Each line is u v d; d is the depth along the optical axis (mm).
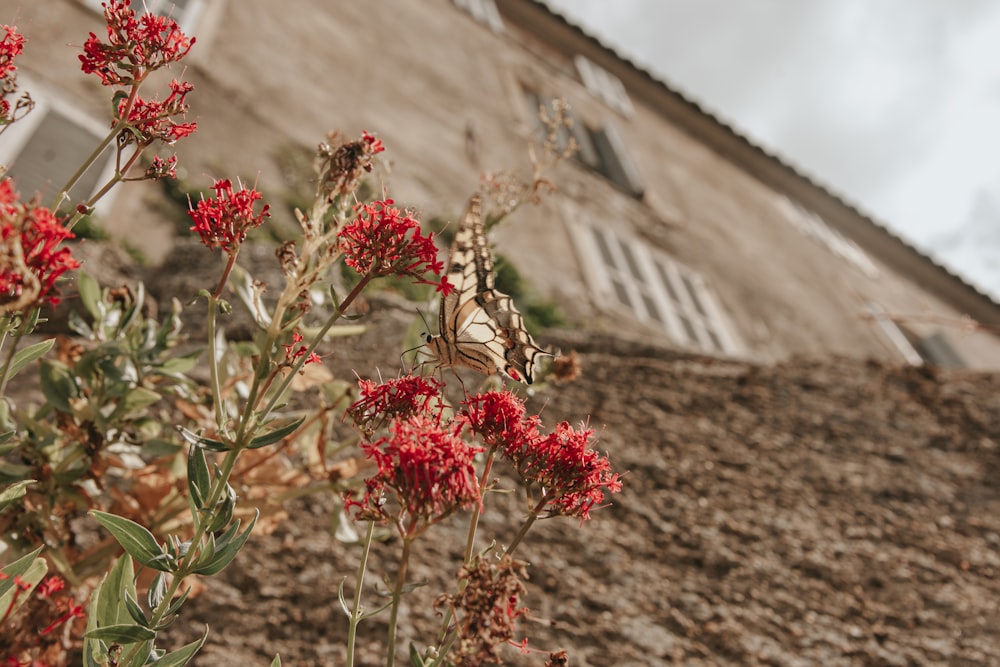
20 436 2979
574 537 4996
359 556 4367
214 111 8602
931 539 5656
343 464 3262
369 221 1912
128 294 3480
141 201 7102
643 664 4340
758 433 6465
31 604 2566
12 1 7598
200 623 3816
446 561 4543
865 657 4691
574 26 16562
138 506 3057
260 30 10320
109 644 1939
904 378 7648
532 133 3539
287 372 2066
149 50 1941
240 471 3184
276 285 6066
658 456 5938
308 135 9445
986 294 18328
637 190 13609
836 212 18203
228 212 1923
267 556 4191
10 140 6727
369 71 11508
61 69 7547
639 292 11539
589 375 6719
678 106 17109
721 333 12070
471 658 1815
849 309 15031
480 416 2088
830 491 5973
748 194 16422
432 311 3479
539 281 10352
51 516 2906
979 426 6930
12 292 1503
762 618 4805
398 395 1977
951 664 4723
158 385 3312
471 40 14336
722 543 5270
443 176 10836
